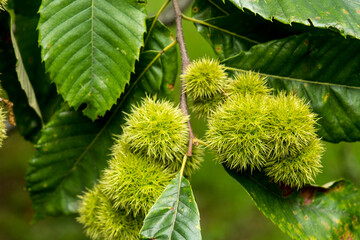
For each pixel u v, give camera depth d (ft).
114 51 3.17
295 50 3.27
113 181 3.13
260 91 3.22
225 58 3.33
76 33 3.16
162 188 3.13
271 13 3.15
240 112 3.13
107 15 3.17
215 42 3.33
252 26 3.31
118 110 3.35
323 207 3.30
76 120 3.37
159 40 3.30
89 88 3.18
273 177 3.21
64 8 3.16
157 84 3.31
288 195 3.28
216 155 3.18
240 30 3.32
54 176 3.45
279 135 3.11
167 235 3.04
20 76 3.36
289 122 3.12
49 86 3.51
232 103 3.16
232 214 6.82
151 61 3.29
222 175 7.00
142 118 3.16
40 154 3.40
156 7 5.67
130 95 3.33
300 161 3.15
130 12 3.17
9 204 7.13
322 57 3.27
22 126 3.59
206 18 3.33
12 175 7.56
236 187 7.02
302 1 3.16
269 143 3.13
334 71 3.28
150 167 3.14
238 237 6.67
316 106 3.29
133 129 3.15
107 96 3.18
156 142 3.12
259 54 3.28
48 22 3.15
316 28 3.25
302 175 3.17
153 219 3.05
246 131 3.12
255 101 3.15
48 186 3.46
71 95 3.17
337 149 5.22
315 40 3.26
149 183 3.13
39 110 3.48
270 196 3.24
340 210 3.31
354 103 3.28
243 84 3.22
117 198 3.13
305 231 3.25
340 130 3.30
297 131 3.11
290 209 3.27
